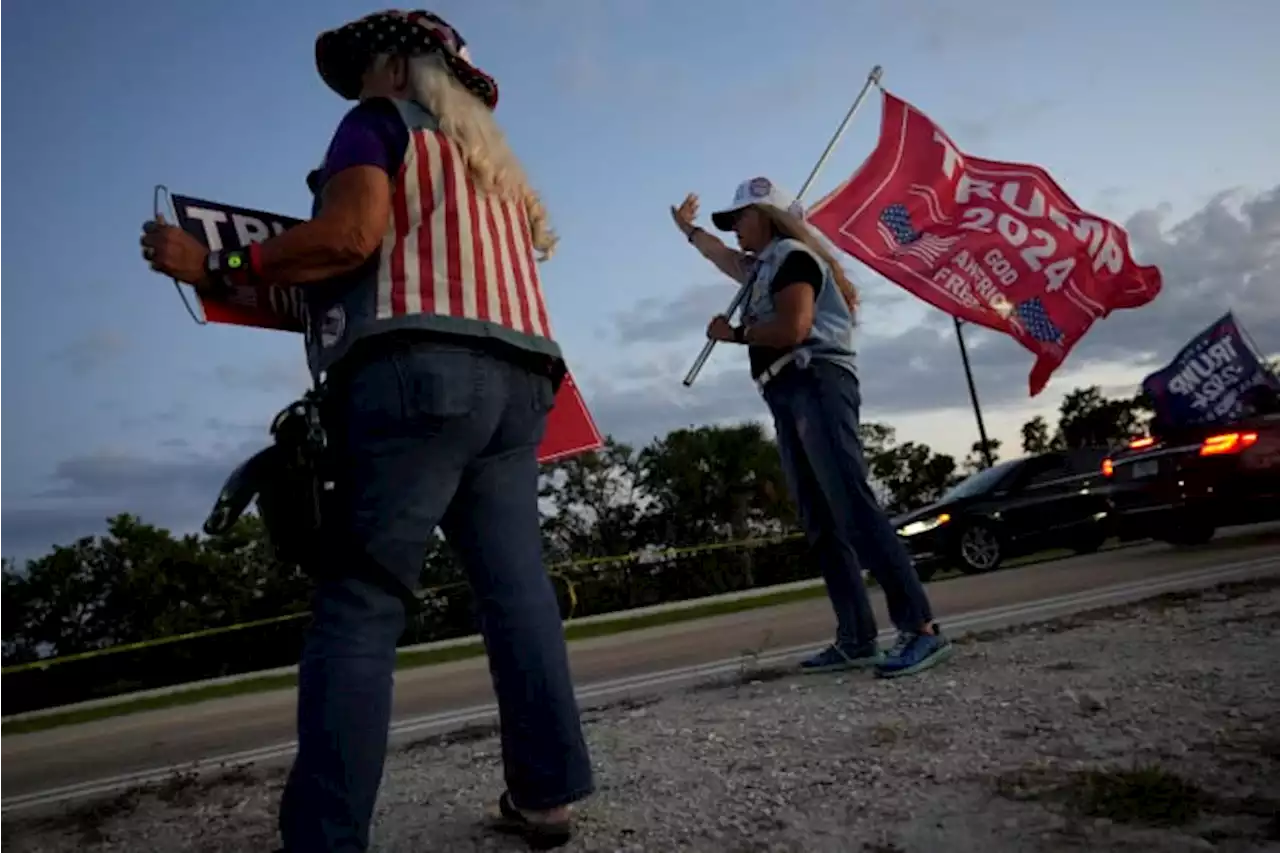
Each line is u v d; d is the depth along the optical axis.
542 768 2.36
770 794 2.52
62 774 6.00
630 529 36.25
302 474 2.13
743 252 4.92
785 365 4.25
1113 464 10.66
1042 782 2.33
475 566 2.45
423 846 2.45
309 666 2.13
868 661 4.41
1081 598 6.00
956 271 7.03
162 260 2.16
